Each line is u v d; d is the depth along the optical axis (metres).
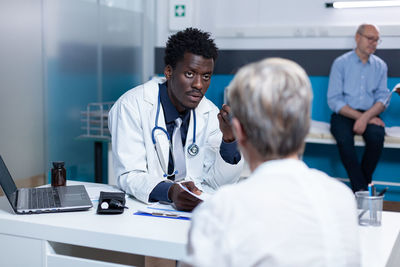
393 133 3.43
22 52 2.94
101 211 1.21
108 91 3.97
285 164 0.64
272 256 0.57
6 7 2.79
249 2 4.21
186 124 1.60
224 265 0.58
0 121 2.75
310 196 0.62
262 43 4.17
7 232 1.17
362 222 1.18
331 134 3.42
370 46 3.41
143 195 1.36
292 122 0.62
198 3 4.38
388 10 3.80
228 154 1.44
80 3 3.52
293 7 4.09
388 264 0.95
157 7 4.56
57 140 3.29
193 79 1.47
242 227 0.58
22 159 2.95
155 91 1.57
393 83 3.69
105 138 3.42
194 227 0.62
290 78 0.63
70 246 1.22
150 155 1.53
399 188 3.75
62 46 3.32
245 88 0.64
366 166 3.33
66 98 3.39
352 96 3.48
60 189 1.45
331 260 0.60
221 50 4.17
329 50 3.84
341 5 3.90
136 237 1.03
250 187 0.61
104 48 3.88
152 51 4.67
